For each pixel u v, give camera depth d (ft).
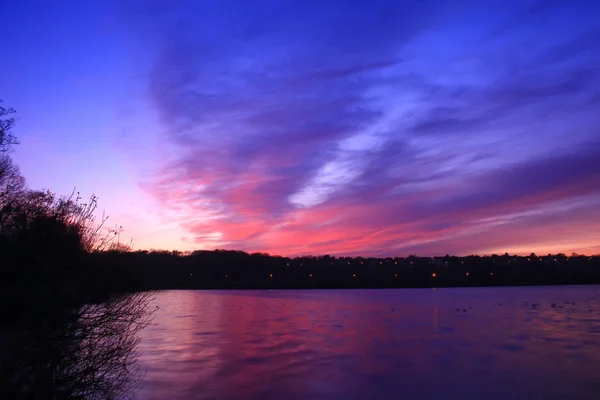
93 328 24.35
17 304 21.95
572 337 81.82
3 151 31.53
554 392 46.75
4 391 20.75
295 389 49.49
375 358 65.62
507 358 63.57
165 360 64.90
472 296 227.20
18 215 23.58
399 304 174.70
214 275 448.24
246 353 70.49
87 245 24.86
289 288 420.77
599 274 431.43
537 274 438.40
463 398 45.39
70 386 23.56
